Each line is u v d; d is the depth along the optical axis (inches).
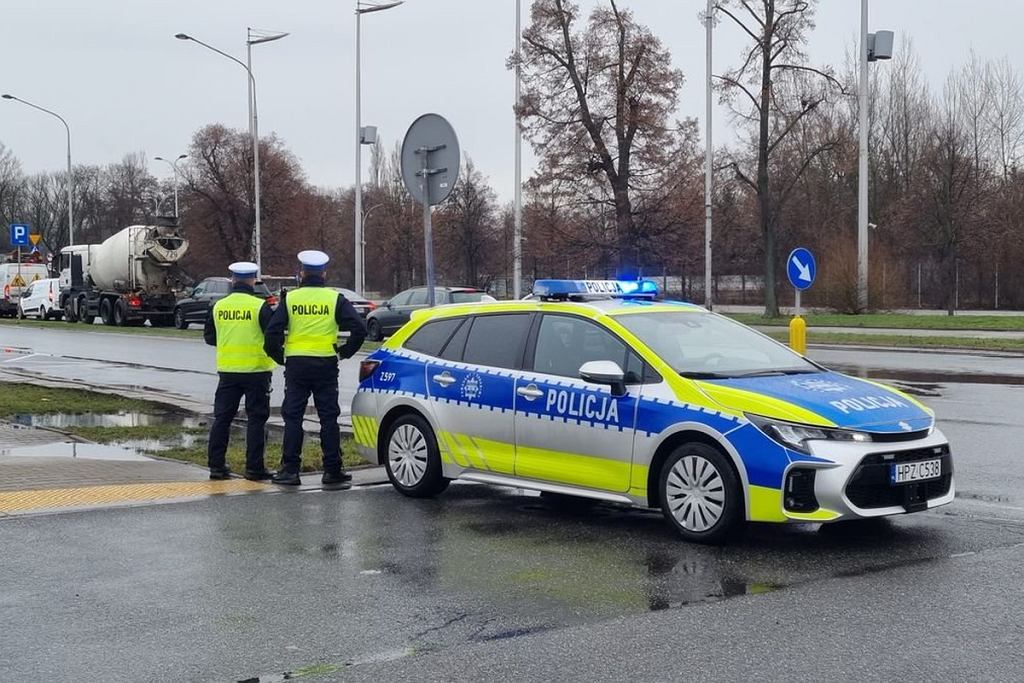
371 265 3353.8
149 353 998.4
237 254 2480.3
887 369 757.3
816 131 2151.8
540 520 309.6
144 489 353.7
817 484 255.4
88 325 1551.4
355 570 254.2
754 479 261.9
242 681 182.5
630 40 1336.1
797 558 260.5
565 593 233.5
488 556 266.8
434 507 329.4
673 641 200.2
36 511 318.7
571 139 1360.7
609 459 291.3
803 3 1451.8
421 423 341.1
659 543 279.1
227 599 230.7
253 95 1567.4
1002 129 2001.7
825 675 181.6
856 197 2187.5
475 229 2395.4
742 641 199.8
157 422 517.7
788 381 283.4
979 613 214.2
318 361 362.3
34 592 236.4
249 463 375.2
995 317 1441.9
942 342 995.3
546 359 312.7
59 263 1813.5
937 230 1804.9
